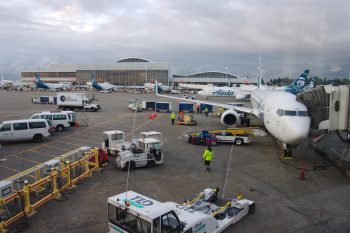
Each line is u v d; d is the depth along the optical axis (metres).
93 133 39.72
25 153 29.03
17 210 16.39
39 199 17.88
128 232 11.75
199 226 12.77
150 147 24.89
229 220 14.93
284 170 24.34
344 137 37.19
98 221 15.48
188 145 33.22
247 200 16.86
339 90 23.97
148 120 52.59
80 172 23.08
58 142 34.12
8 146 32.06
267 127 29.55
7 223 14.77
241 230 14.69
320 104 25.22
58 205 17.33
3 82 189.50
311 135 28.41
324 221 15.74
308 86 90.69
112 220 12.47
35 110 64.19
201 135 33.50
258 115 35.97
